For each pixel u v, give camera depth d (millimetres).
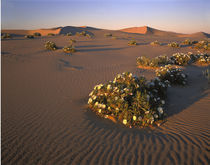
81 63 11453
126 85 4547
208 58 11562
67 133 3238
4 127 3494
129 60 12820
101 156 2574
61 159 2520
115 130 3342
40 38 29109
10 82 7230
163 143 2893
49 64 10781
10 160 2510
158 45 20469
